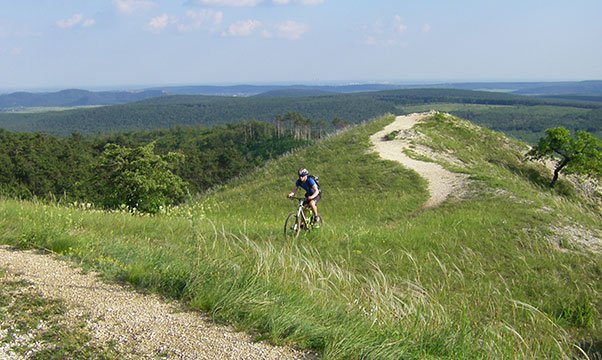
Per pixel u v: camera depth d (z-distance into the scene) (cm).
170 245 885
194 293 576
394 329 511
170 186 1692
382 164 2355
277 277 638
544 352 579
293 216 1232
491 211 1537
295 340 476
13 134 5041
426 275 1004
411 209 1759
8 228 866
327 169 2417
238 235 1159
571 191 2823
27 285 579
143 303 556
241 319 520
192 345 454
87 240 809
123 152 1647
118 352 432
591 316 834
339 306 570
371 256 1102
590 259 1166
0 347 425
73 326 477
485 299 826
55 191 3912
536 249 1202
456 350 484
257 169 3058
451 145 2911
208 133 10106
